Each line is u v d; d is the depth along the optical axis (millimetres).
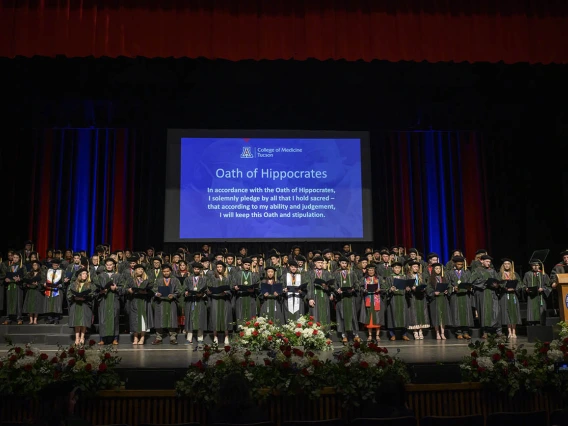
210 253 11383
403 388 3838
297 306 8844
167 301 8695
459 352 7137
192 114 12828
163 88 11984
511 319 8984
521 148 13008
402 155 13477
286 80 12039
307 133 12656
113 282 8484
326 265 9445
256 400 4441
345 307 9008
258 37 9094
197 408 4504
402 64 11641
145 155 13125
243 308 8922
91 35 8812
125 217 12953
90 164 13172
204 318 8805
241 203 12359
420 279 9344
